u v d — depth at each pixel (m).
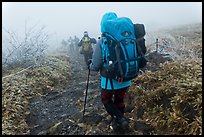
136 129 5.25
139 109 5.83
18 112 6.44
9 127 5.74
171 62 7.41
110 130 5.34
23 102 7.00
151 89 6.30
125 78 4.73
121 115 5.07
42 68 9.55
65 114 6.27
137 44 4.77
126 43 4.66
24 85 7.95
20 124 5.96
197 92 5.40
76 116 6.02
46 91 8.24
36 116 6.44
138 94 6.25
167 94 5.74
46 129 5.73
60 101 7.14
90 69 5.05
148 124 5.34
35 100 7.38
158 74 6.71
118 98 5.25
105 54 4.77
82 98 7.09
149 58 8.21
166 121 5.19
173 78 6.34
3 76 8.84
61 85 9.02
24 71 9.10
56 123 5.90
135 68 4.75
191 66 6.78
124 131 5.19
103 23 4.80
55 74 9.50
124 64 4.65
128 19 4.89
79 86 8.35
